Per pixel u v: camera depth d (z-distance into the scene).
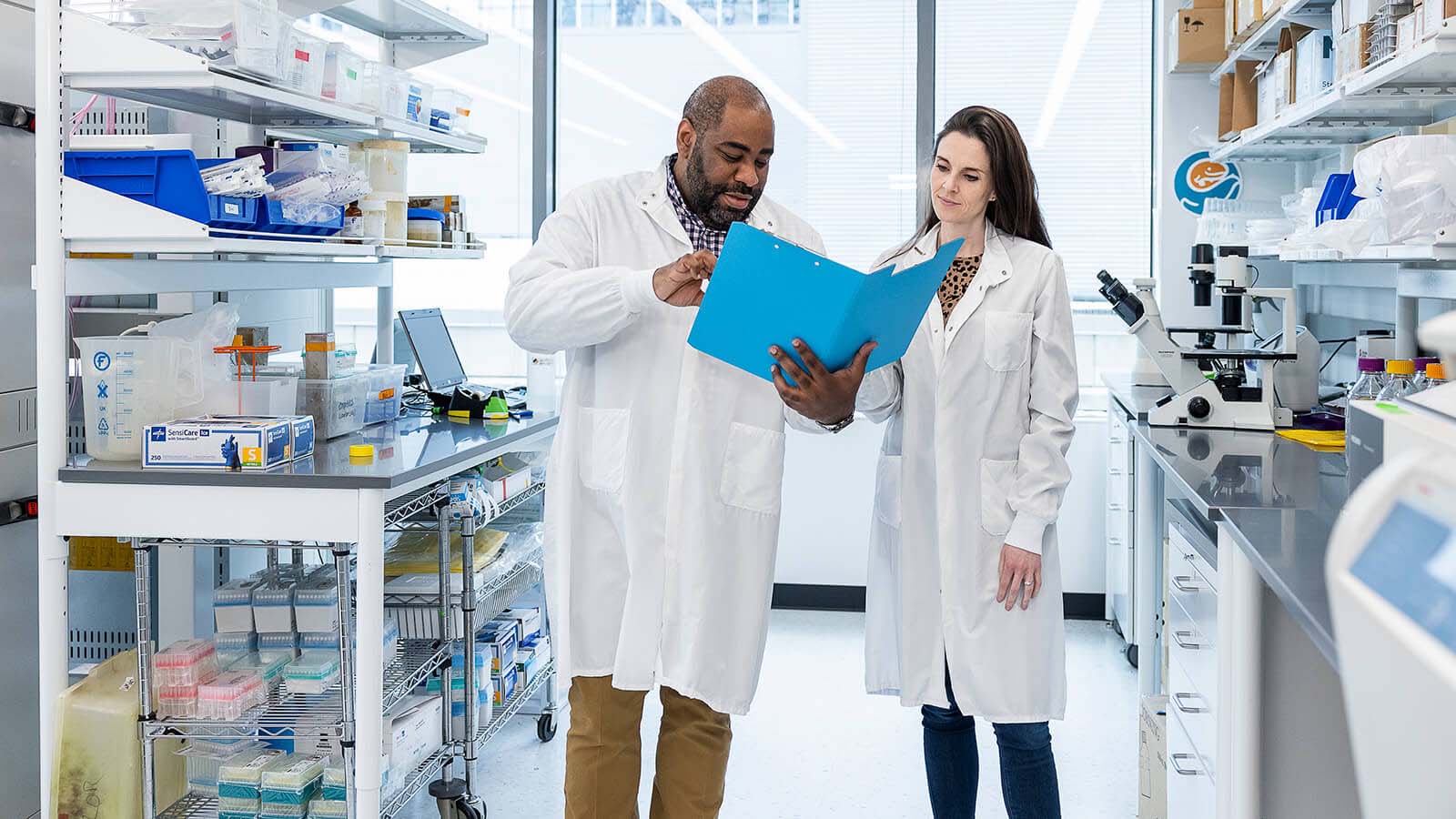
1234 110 3.95
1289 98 3.40
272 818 2.40
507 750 3.45
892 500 2.30
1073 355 2.27
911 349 2.27
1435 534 0.66
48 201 2.25
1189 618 2.33
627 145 5.03
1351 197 2.89
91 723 2.29
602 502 2.05
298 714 2.35
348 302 5.10
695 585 2.00
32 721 2.79
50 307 2.26
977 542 2.23
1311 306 4.52
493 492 3.03
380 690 2.27
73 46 2.25
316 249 2.63
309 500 2.23
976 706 2.22
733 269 1.72
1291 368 3.48
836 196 4.92
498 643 3.18
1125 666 4.17
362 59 2.87
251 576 2.64
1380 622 0.66
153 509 2.26
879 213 4.91
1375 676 0.68
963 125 2.24
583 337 1.96
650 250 2.07
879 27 4.84
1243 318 3.38
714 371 2.01
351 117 2.79
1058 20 4.81
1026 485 2.22
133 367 2.36
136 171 2.26
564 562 2.08
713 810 2.11
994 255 2.27
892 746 3.45
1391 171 2.32
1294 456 2.75
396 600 2.81
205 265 2.64
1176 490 3.19
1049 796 2.28
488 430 3.03
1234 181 4.60
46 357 2.26
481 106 5.00
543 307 1.96
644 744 3.51
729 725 2.17
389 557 2.90
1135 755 3.38
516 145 5.00
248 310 3.39
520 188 5.02
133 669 2.40
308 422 2.49
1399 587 0.67
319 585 2.53
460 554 2.94
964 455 2.24
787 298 1.73
